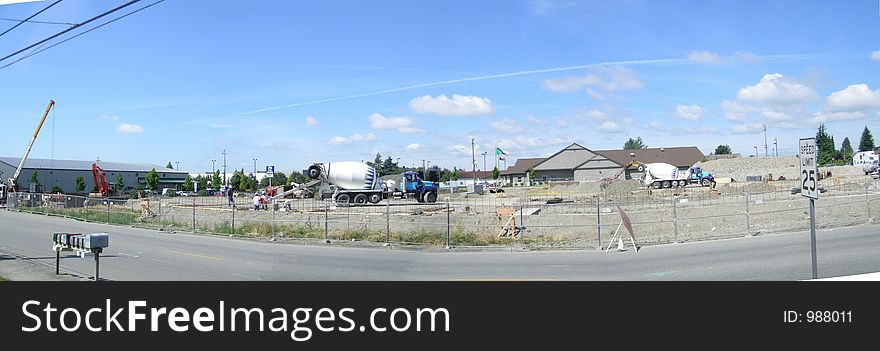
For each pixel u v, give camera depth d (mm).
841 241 17969
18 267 14227
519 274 13258
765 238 19969
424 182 48250
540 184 97188
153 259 16422
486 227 27047
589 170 108312
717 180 78875
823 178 66625
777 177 81375
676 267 13859
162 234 26281
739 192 54406
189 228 28812
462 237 21656
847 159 132250
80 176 109125
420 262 15875
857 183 51875
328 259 16672
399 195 47969
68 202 46281
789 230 22250
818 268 12891
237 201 60250
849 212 27859
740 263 14086
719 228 25172
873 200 28375
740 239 20062
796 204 32094
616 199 49500
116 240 22922
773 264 13734
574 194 65125
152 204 49938
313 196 52719
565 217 30641
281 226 27422
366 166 45750
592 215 30906
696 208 33281
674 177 70938
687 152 116625
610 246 19438
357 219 31594
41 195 50656
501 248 19344
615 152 119688
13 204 51031
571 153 110562
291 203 46531
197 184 131625
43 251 18375
